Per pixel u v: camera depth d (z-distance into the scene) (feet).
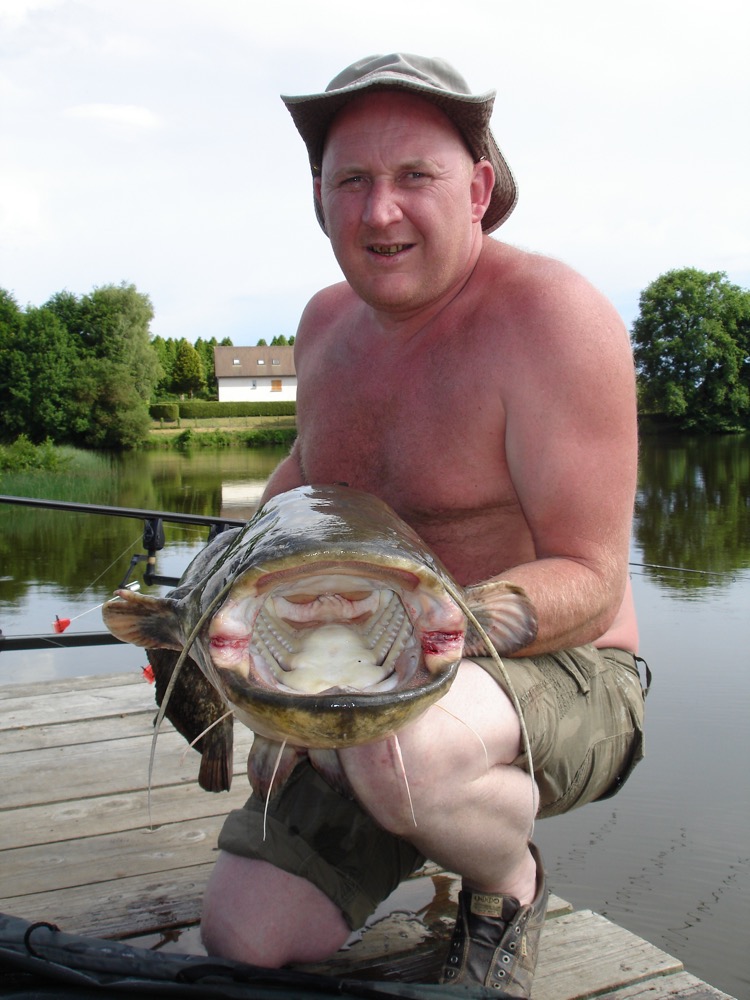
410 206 7.32
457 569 7.68
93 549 52.42
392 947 7.73
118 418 169.99
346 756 5.97
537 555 7.13
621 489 6.88
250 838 6.88
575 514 6.82
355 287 7.73
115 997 5.62
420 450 7.66
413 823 6.01
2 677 23.29
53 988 5.71
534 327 7.05
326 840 6.94
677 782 16.61
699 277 189.37
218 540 7.48
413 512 7.76
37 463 124.67
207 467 128.06
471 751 5.90
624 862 13.62
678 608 32.89
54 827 10.18
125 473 116.98
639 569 42.06
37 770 11.73
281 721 4.35
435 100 7.36
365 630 5.16
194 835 10.00
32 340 167.32
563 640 6.59
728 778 16.76
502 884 6.57
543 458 6.89
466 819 6.04
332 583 4.91
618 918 12.07
